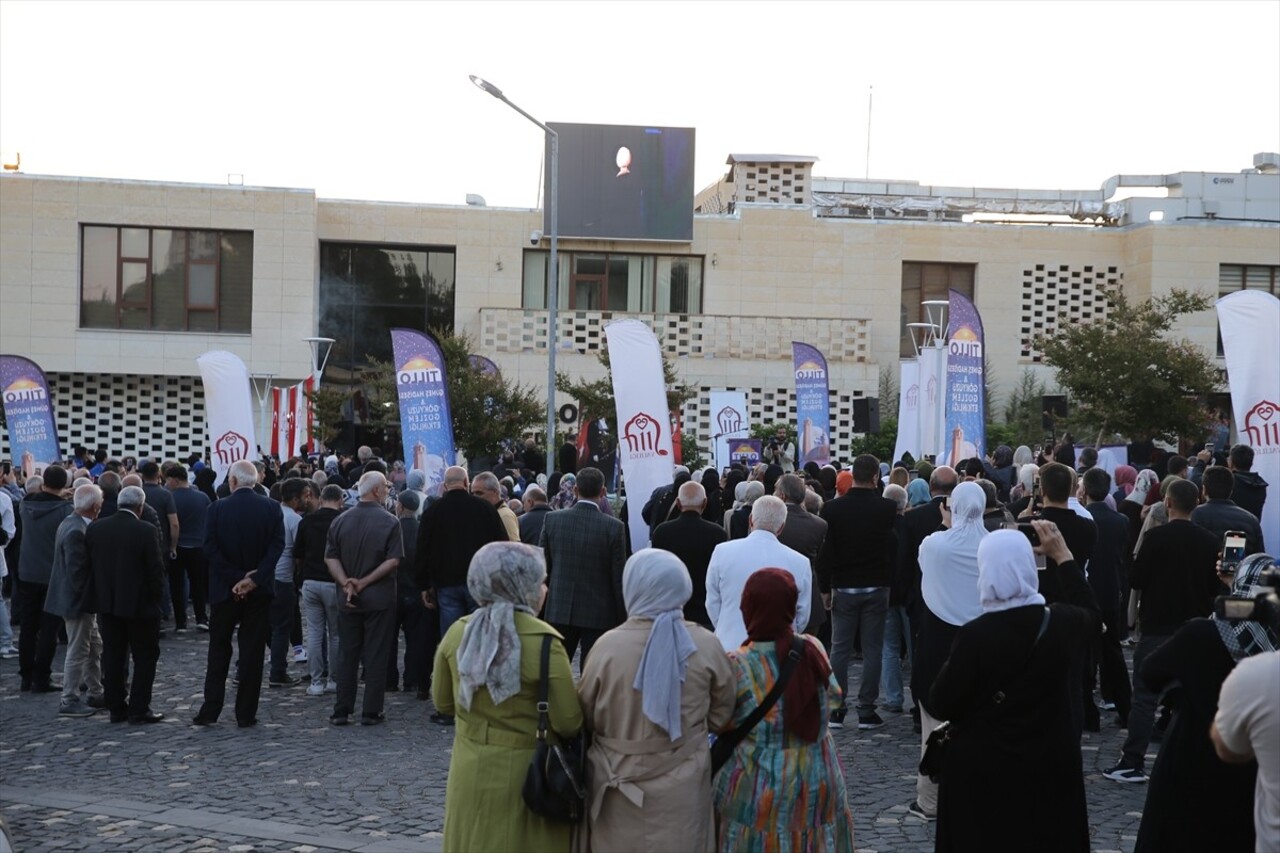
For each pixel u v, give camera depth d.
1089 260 38.97
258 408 37.06
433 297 38.75
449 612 11.62
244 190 36.81
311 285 37.06
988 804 5.49
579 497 11.10
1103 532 10.77
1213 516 10.06
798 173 39.28
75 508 11.55
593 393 32.38
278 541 11.23
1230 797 5.44
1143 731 9.01
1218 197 43.19
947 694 5.54
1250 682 4.25
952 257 38.81
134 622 11.27
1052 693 5.52
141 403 37.38
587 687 5.30
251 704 11.26
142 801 8.66
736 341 37.56
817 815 5.40
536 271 38.53
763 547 8.25
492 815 5.27
